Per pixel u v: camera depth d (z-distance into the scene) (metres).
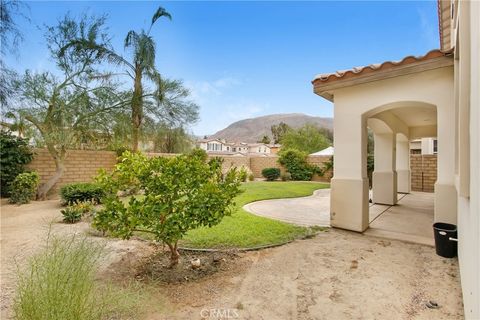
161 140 13.39
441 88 4.91
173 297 3.17
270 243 5.06
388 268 4.01
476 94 2.10
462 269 3.24
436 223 4.87
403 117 9.49
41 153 10.62
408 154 12.37
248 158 23.05
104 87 10.74
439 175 5.04
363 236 5.67
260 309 2.94
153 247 4.80
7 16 8.27
